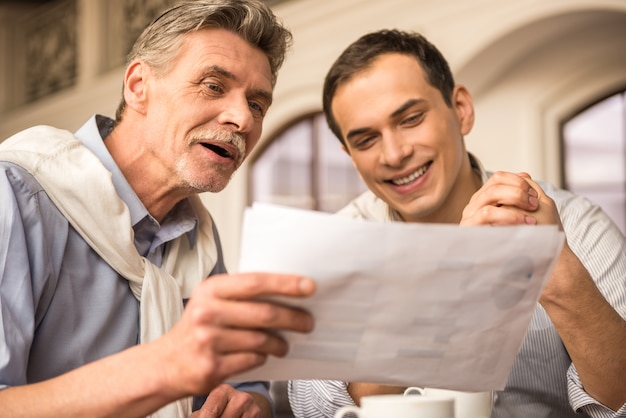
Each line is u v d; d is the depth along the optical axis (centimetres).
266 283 97
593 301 141
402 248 102
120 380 107
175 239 191
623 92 504
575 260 142
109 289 167
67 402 111
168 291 174
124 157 179
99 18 795
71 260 162
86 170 166
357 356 111
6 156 160
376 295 105
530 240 106
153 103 175
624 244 186
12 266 143
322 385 171
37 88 894
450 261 105
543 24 462
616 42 480
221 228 675
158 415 162
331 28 566
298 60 595
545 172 510
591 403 147
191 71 171
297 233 100
